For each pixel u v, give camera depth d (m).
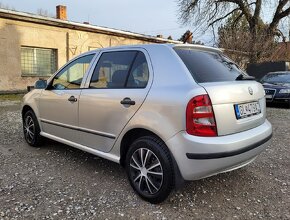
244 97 3.36
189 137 2.97
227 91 3.16
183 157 3.02
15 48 15.53
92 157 4.89
